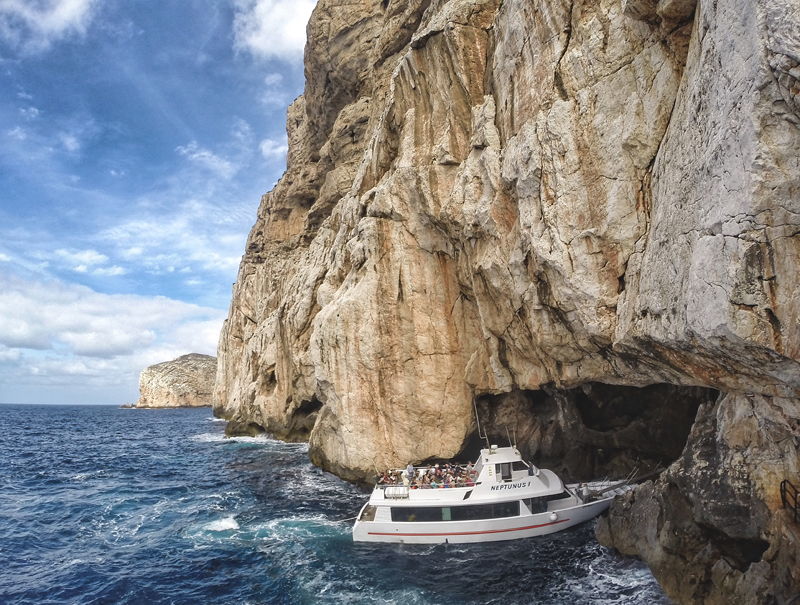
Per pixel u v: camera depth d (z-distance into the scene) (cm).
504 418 2328
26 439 6131
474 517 1709
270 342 5084
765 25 793
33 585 1571
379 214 2433
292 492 2562
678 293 1056
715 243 919
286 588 1466
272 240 6331
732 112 872
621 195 1346
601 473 2111
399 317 2362
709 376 1146
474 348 2250
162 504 2517
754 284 852
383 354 2384
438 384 2280
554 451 2198
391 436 2352
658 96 1270
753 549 1136
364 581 1481
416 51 2292
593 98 1428
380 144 2691
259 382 5178
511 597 1338
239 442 4934
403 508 1753
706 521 1212
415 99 2381
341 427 2467
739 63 854
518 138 1664
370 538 1778
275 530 1977
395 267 2366
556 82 1539
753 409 1155
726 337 913
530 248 1586
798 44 746
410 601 1352
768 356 885
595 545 1611
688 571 1223
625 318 1316
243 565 1670
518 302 1777
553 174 1501
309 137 5834
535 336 1736
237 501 2481
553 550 1595
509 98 1786
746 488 1143
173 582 1570
